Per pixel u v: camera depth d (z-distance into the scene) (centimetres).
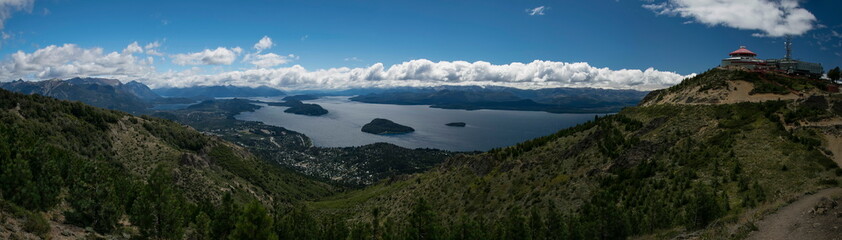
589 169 11706
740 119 10675
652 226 7281
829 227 4350
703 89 14912
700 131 10931
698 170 9025
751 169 8131
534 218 8050
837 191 6188
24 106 17450
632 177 10050
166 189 6950
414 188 18550
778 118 10000
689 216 6450
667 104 14688
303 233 8569
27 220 5100
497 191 13562
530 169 13862
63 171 9000
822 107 10250
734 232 5103
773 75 15088
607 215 7450
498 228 7862
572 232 7625
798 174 7431
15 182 6238
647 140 11500
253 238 5616
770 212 5516
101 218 6375
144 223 6631
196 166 19500
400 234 9100
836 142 8369
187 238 7869
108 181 8688
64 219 6362
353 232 8906
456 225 7838
